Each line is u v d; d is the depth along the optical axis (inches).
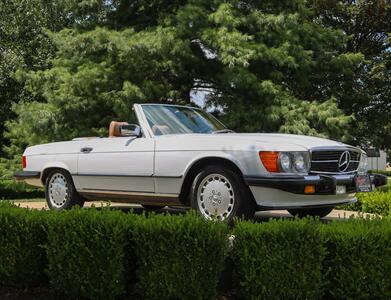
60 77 576.4
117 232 169.5
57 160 300.4
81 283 173.5
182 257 163.0
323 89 711.7
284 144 230.5
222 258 165.8
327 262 168.7
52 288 182.5
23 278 188.9
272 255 163.2
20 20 983.0
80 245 172.6
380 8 763.4
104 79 561.6
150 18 661.9
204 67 611.2
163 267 164.6
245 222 170.9
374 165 1624.0
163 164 252.1
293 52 588.7
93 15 646.5
